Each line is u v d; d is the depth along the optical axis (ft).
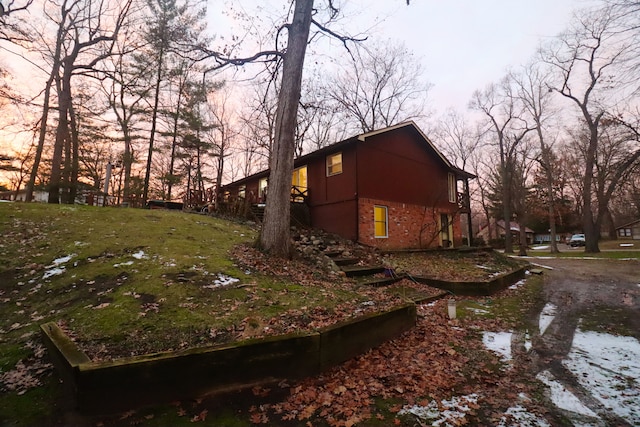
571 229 147.74
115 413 8.88
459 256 43.11
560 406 9.87
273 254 23.84
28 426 8.34
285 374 11.27
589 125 65.67
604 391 10.75
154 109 70.23
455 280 26.94
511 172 84.02
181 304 14.16
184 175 83.25
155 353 9.77
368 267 28.22
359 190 39.70
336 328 12.85
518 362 13.26
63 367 9.82
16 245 22.15
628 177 61.31
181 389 9.68
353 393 10.71
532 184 114.83
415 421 9.11
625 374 11.96
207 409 9.46
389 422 9.07
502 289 28.78
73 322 12.63
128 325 12.19
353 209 39.63
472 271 32.42
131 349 10.59
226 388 10.24
